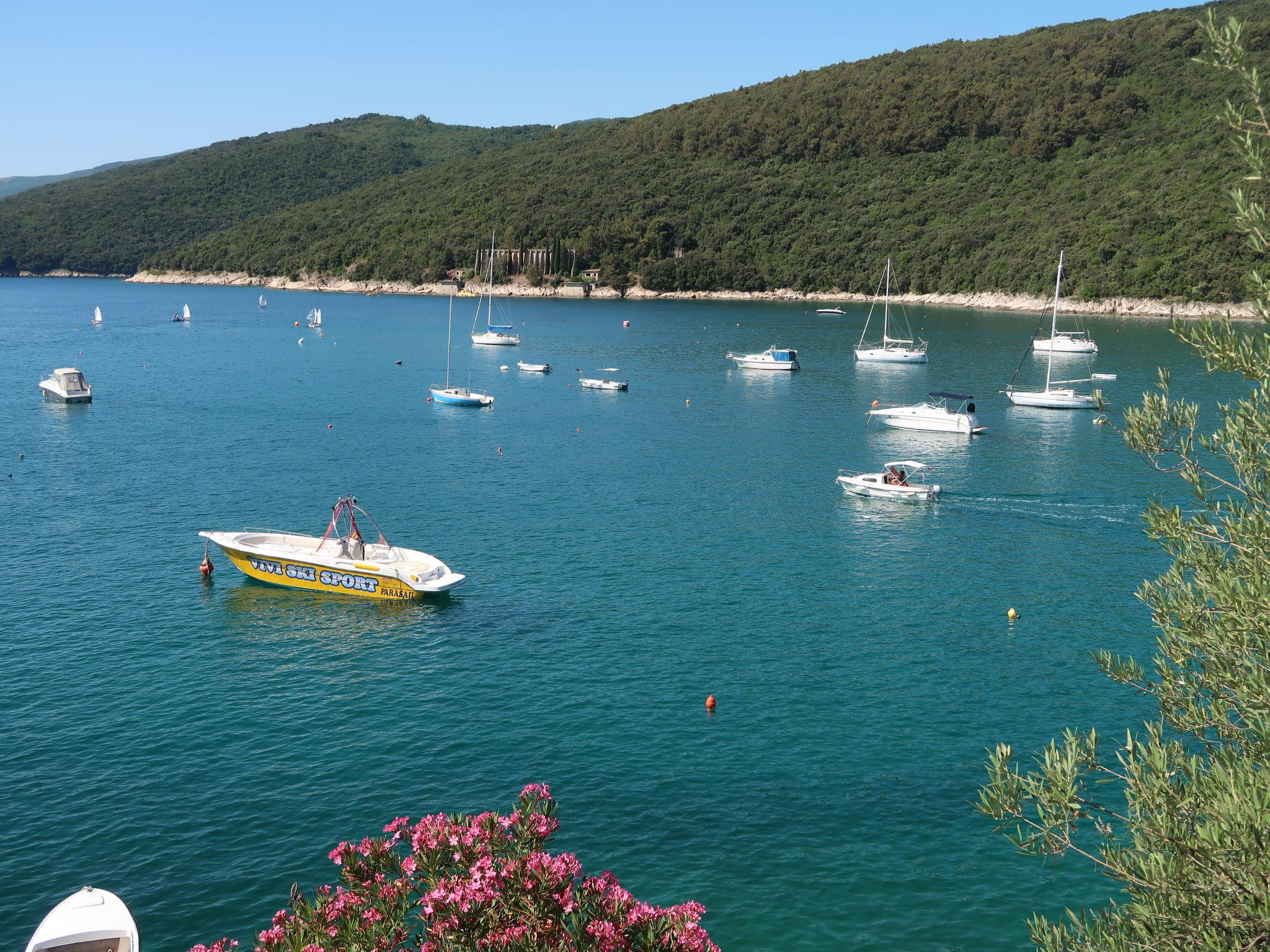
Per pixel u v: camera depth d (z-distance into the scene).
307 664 38.34
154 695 35.47
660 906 24.17
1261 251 13.03
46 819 27.42
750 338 171.75
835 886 25.03
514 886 12.77
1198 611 14.30
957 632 41.91
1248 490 14.11
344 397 106.19
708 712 34.34
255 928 23.25
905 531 57.09
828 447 82.12
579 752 31.52
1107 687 36.50
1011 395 103.12
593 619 43.16
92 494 63.69
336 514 49.34
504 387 115.88
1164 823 12.41
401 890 13.35
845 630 42.00
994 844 26.84
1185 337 14.16
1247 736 13.76
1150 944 12.30
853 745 32.12
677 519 59.47
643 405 103.75
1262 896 11.38
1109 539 55.59
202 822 27.42
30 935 23.02
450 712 34.31
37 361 134.00
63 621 42.47
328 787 29.36
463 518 59.25
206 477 68.81
